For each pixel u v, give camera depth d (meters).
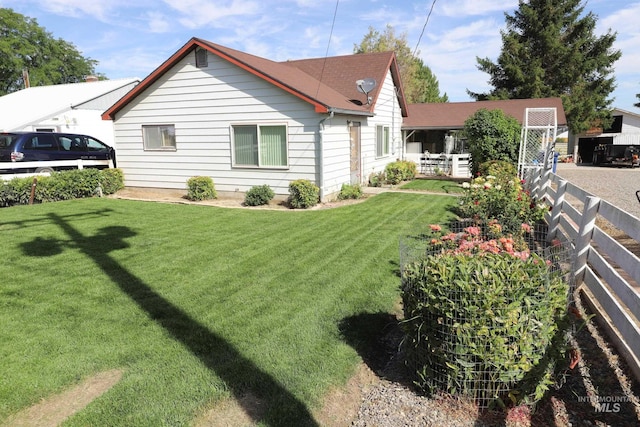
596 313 4.35
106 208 10.70
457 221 8.37
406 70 42.53
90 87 22.89
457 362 2.96
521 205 7.72
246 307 4.61
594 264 4.57
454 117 21.94
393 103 18.27
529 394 2.99
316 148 11.22
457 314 2.92
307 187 10.80
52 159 13.04
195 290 5.11
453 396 3.07
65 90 23.11
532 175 11.48
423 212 9.92
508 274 2.94
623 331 3.54
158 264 6.10
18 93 24.64
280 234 7.94
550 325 3.05
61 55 47.28
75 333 4.00
